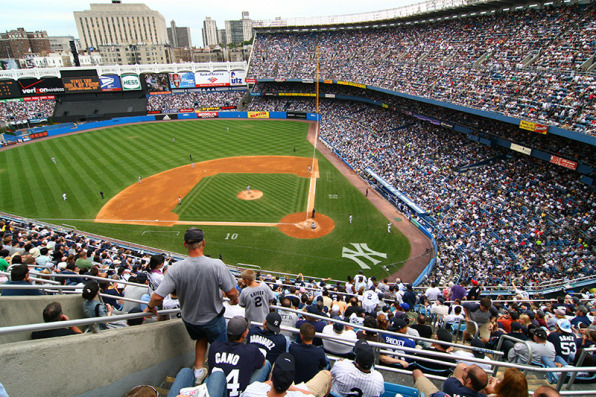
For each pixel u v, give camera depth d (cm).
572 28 4038
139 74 9231
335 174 5338
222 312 575
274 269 3066
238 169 5503
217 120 8962
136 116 8869
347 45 8181
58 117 8475
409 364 848
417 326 1144
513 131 4178
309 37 8969
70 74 8681
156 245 3412
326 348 903
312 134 7575
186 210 4156
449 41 5716
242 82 10194
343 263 3152
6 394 353
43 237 2364
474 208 3653
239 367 498
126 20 19275
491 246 3055
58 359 417
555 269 2595
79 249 2130
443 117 5288
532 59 4156
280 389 454
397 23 7206
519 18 4803
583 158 3303
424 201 4059
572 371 675
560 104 3394
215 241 3506
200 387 447
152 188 4762
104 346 476
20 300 660
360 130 6788
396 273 3022
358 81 7038
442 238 3409
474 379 554
